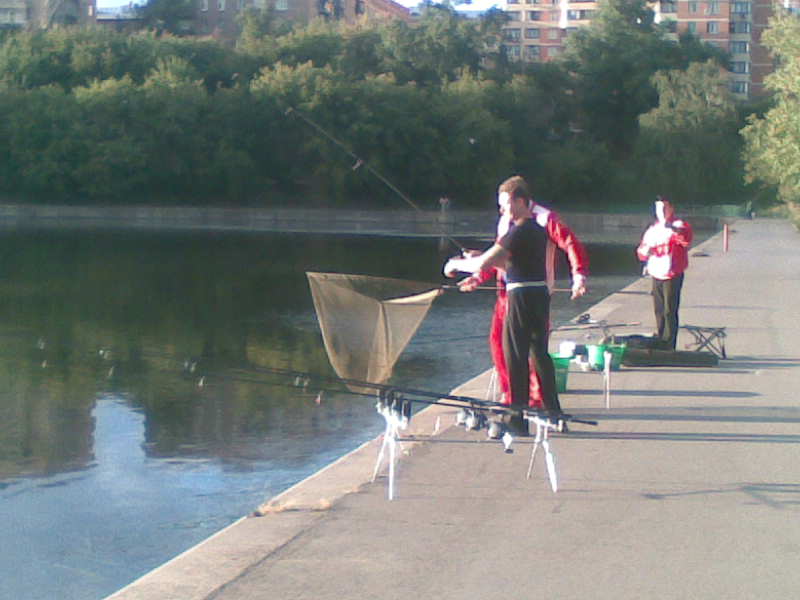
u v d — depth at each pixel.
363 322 6.82
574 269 7.72
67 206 68.94
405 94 69.75
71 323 20.09
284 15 114.38
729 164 73.88
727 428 8.09
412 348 16.11
